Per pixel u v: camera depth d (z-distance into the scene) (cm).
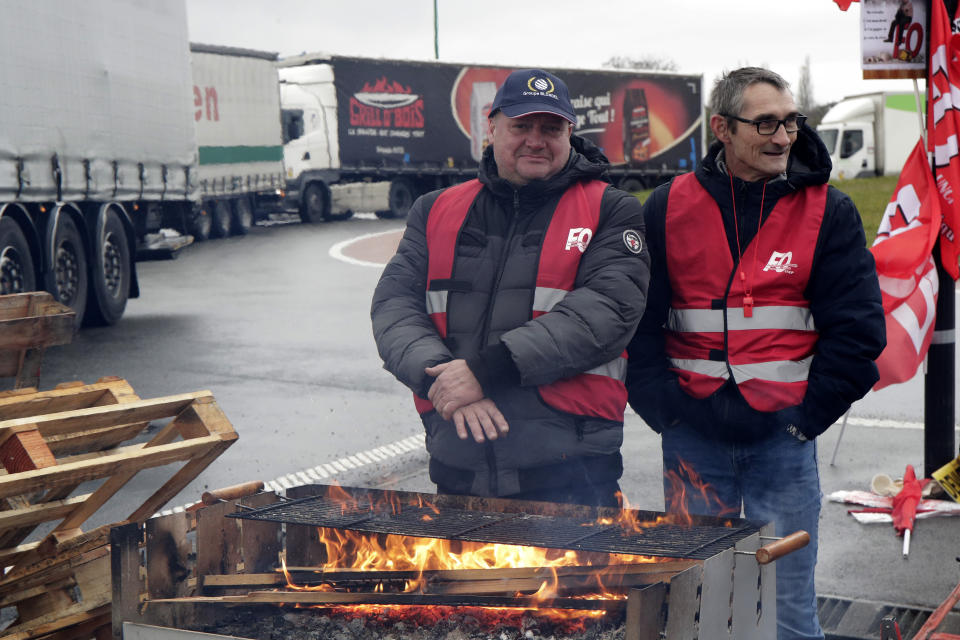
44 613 287
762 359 280
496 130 277
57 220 1044
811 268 277
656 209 296
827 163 279
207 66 2283
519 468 266
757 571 230
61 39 1073
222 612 242
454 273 278
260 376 853
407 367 266
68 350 988
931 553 425
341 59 2725
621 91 3203
